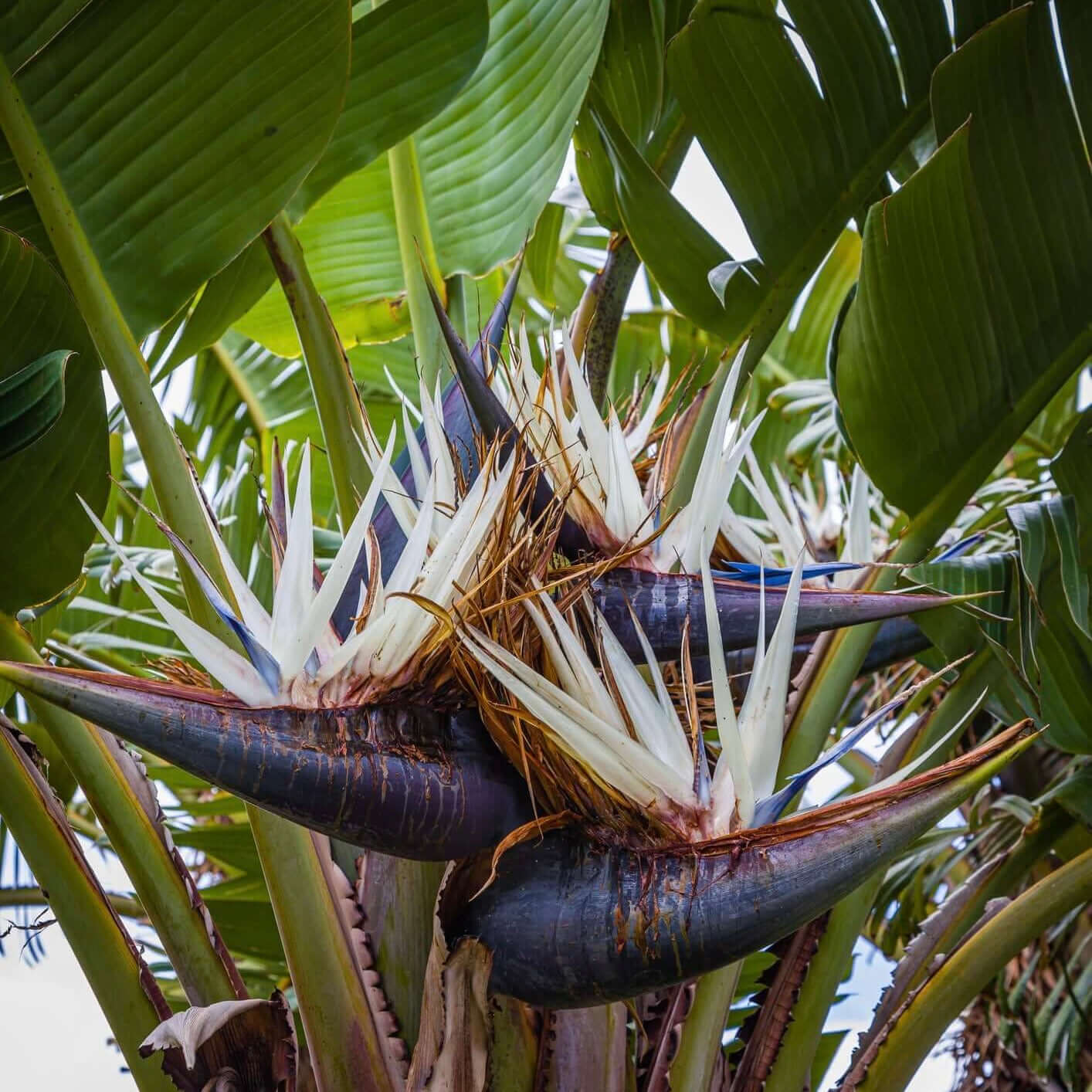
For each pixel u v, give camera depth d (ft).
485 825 2.94
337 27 4.14
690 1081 4.06
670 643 3.33
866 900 4.45
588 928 2.82
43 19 4.07
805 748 4.42
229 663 2.79
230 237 4.32
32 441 3.76
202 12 4.03
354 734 2.83
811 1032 4.32
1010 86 4.68
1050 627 4.50
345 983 3.78
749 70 4.96
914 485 4.82
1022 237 4.66
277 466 3.51
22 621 4.30
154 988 3.92
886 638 4.62
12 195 4.42
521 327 3.83
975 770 2.74
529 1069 3.85
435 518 3.39
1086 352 4.74
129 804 4.08
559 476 3.56
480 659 2.87
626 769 2.84
